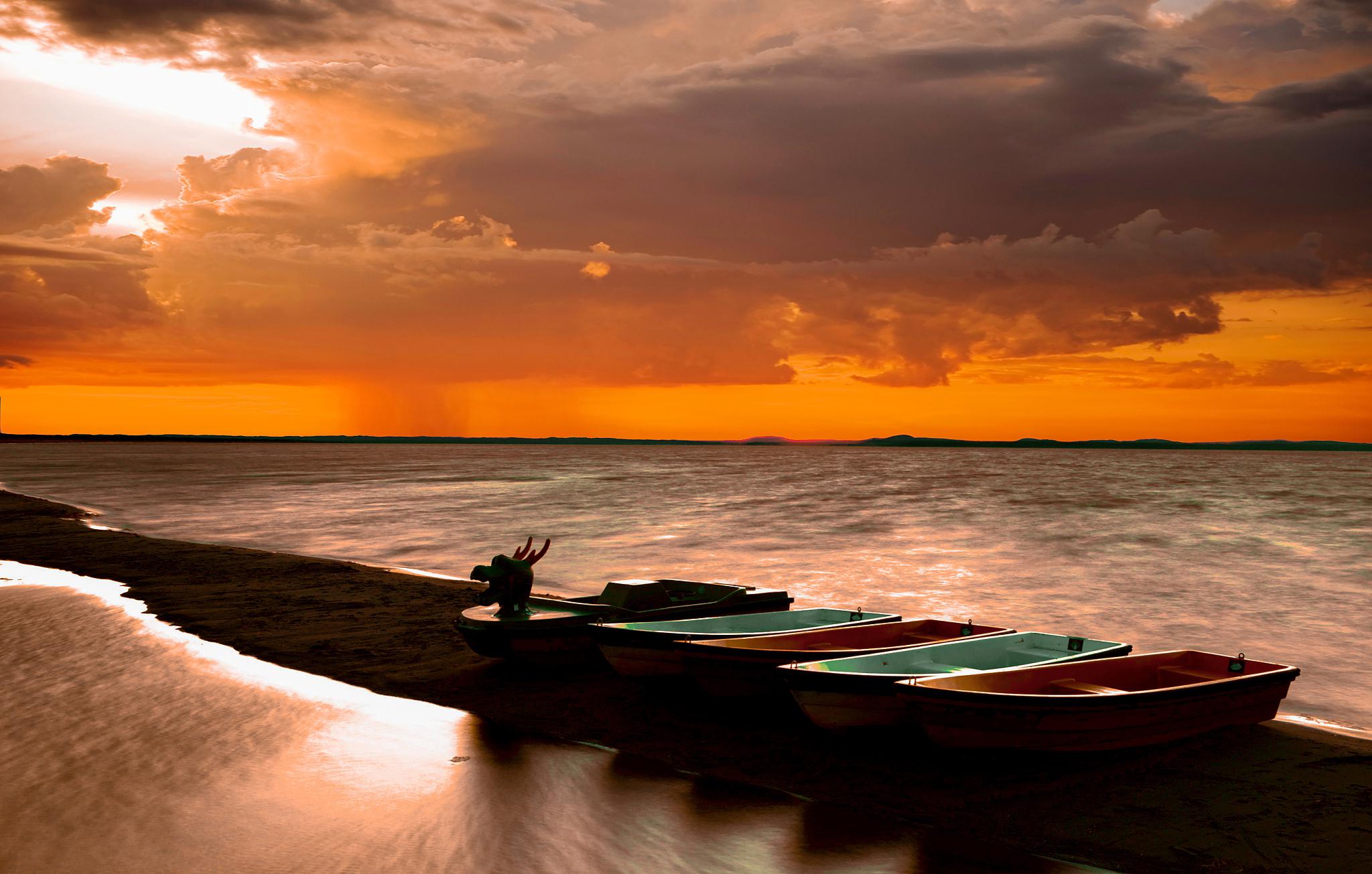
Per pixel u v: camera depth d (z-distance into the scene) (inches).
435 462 5777.6
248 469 4264.3
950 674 351.6
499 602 483.5
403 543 1220.5
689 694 438.6
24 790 313.0
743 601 515.8
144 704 419.2
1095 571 988.6
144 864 257.3
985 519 1621.6
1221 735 373.7
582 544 1222.3
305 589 757.9
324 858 263.0
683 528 1440.7
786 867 261.9
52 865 256.1
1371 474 4192.9
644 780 330.6
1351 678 538.0
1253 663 394.0
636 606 493.7
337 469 4311.0
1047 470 4697.3
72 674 472.1
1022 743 329.1
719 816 297.7
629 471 4087.1
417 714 410.6
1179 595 839.1
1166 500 2193.7
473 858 264.2
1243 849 275.1
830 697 351.3
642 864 262.2
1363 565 1043.3
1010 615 747.4
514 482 3031.5
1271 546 1228.5
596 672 485.7
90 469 4111.7
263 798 308.2
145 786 318.0
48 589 756.0
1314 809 302.7
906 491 2564.0
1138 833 285.3
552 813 298.8
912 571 984.3
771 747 365.1
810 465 5349.4
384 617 633.6
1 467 4328.3
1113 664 392.2
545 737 379.2
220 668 488.4
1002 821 294.0
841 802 309.4
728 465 5231.3
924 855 270.4
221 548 1042.1
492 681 466.6
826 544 1229.1
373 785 322.3
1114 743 342.3
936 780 329.4
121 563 925.8
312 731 383.6
